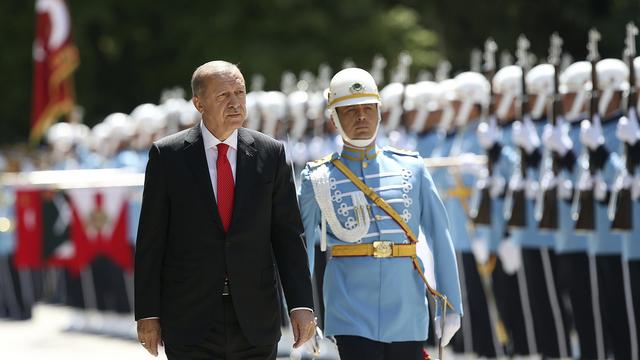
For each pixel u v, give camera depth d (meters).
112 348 44.12
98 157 52.62
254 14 84.19
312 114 40.81
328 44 82.88
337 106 22.22
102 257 49.28
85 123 92.38
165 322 20.48
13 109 93.38
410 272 22.02
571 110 32.44
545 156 32.91
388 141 36.94
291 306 20.61
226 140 20.72
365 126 22.17
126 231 48.16
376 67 38.06
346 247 22.16
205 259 20.25
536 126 34.00
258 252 20.48
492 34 83.81
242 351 20.47
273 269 20.80
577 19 76.12
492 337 35.09
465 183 35.56
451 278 22.27
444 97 36.28
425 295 22.23
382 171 22.44
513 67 34.38
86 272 50.03
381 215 22.11
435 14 87.12
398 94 37.00
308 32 83.19
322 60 81.38
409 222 22.20
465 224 35.50
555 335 33.59
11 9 91.88
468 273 35.41
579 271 32.22
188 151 20.59
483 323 35.19
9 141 93.38
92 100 92.38
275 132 41.88
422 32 83.62
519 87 33.19
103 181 48.09
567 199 31.84
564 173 31.97
